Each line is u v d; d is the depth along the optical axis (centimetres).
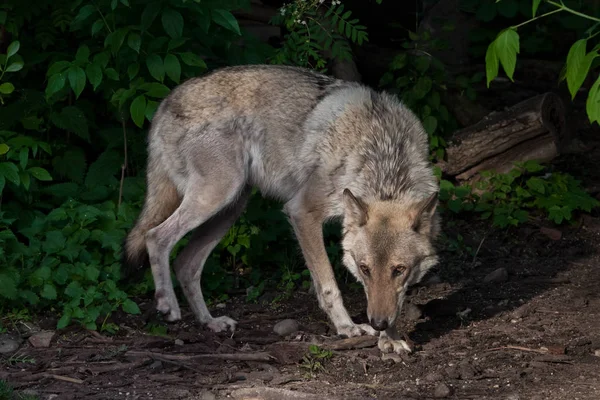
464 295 1182
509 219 1402
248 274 1252
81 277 1059
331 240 1298
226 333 1030
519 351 963
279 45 1717
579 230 1438
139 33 1162
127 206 1189
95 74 1118
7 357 928
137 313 1038
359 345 968
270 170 1061
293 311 1124
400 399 805
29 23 1312
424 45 1569
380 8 1766
